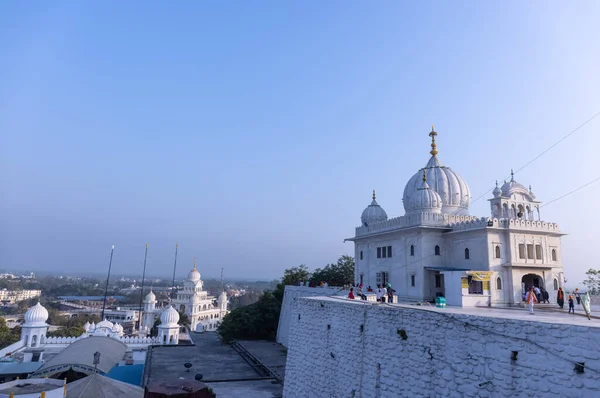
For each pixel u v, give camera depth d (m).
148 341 55.41
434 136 47.56
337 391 21.94
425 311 16.56
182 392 13.49
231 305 190.00
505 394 12.70
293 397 26.75
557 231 35.31
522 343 12.43
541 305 29.50
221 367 38.94
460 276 25.45
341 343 22.31
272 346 49.06
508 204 37.25
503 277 32.66
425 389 15.91
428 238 36.59
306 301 27.50
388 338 18.59
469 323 14.42
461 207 43.28
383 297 27.17
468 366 14.18
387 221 41.41
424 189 40.12
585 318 15.52
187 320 104.12
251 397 28.86
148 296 111.38
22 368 39.47
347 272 66.06
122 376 38.91
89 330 59.81
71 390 21.38
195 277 123.31
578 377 10.73
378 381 18.73
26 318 52.69
